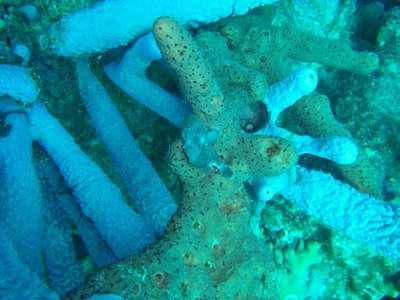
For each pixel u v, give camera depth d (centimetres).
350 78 63
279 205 56
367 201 48
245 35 56
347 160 45
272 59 55
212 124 41
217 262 37
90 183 47
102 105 56
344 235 52
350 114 62
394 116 59
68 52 53
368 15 67
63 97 56
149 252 35
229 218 39
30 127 49
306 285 55
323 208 49
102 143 59
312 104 53
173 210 50
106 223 46
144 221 48
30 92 49
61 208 53
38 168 52
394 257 45
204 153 39
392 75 59
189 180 41
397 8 61
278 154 40
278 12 66
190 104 40
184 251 36
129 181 54
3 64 48
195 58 37
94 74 58
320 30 69
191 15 51
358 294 55
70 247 52
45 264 49
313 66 65
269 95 50
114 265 33
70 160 48
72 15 50
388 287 53
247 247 39
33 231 44
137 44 48
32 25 51
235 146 42
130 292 32
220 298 35
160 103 53
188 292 34
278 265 55
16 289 32
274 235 56
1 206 43
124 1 49
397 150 59
